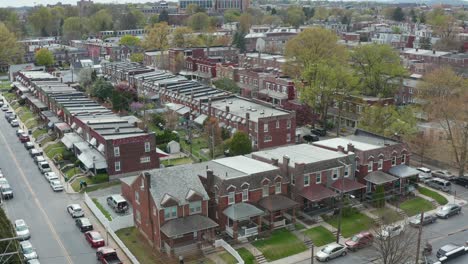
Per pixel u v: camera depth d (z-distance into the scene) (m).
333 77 122.25
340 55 162.25
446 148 104.56
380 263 64.44
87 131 103.88
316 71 127.00
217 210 72.75
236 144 101.25
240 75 168.25
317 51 163.25
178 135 117.62
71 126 116.06
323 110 127.25
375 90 145.25
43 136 122.12
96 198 85.69
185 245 67.56
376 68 142.38
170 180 70.81
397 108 129.62
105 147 92.62
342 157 82.81
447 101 109.56
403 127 104.88
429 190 89.44
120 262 63.25
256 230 71.62
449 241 70.88
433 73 134.88
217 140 107.94
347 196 82.19
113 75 189.38
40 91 147.50
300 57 162.38
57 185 89.81
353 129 130.00
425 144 105.12
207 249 68.00
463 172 95.88
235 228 69.94
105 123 106.38
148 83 158.62
